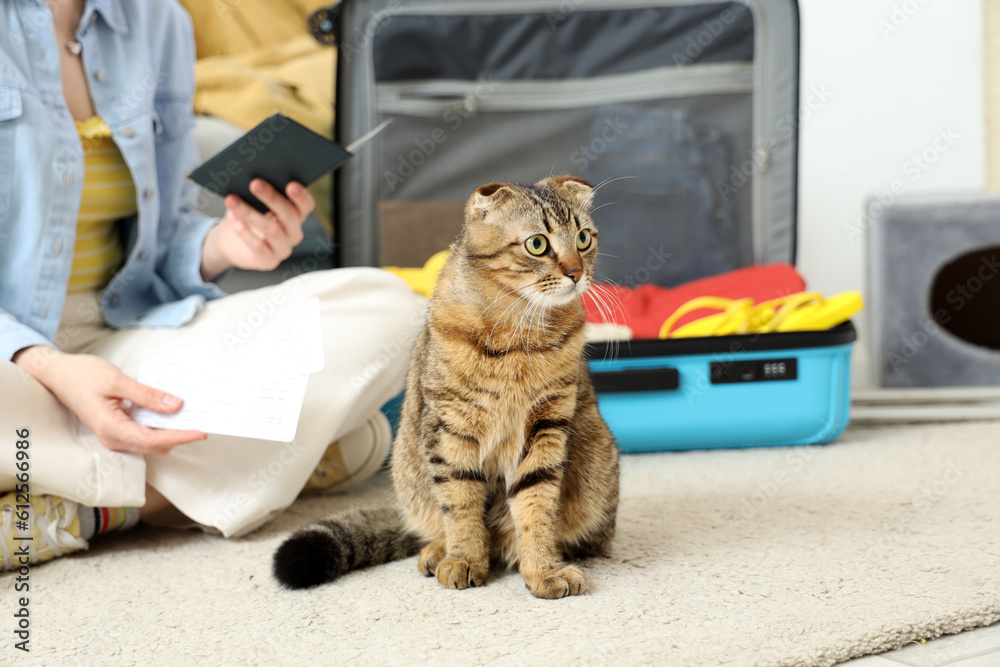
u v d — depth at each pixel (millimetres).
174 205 1917
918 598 1186
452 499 1337
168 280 1885
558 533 1389
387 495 1936
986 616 1144
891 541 1445
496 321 1305
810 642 1049
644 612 1168
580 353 1387
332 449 1898
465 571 1315
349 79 2594
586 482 1408
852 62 3188
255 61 2803
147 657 1074
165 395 1468
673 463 2107
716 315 2289
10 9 1566
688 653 1023
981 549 1389
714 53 2586
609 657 1021
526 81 2646
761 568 1331
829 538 1472
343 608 1230
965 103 3174
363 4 2561
